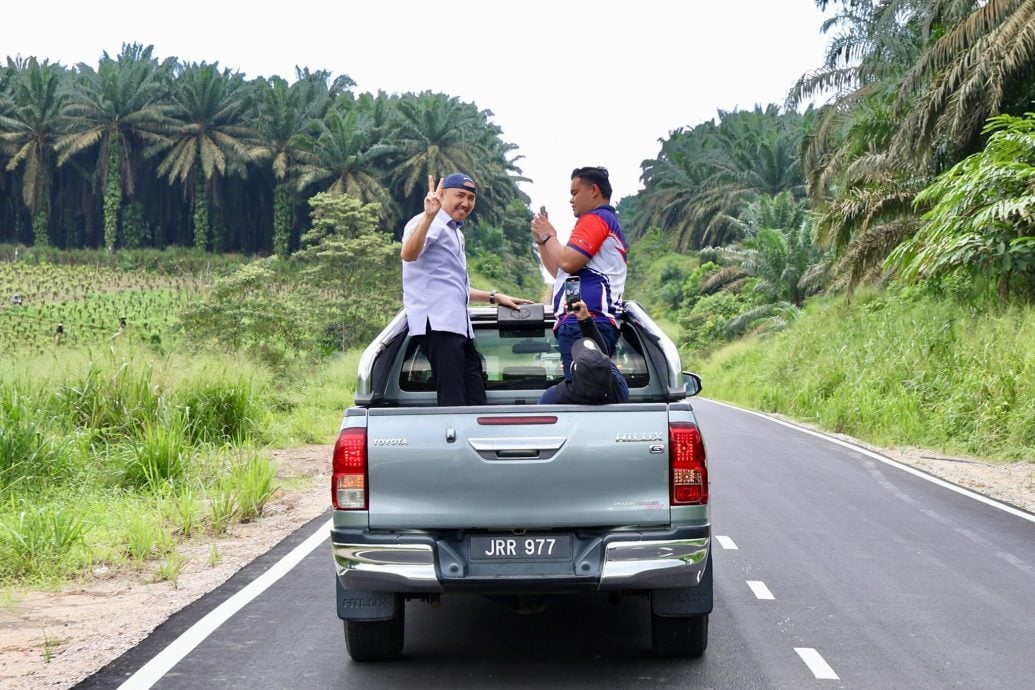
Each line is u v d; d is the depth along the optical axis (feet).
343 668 17.56
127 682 16.79
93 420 43.11
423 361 21.27
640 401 20.52
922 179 94.94
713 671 17.28
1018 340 61.16
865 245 98.22
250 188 362.33
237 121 340.18
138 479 37.35
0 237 361.51
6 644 19.26
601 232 19.53
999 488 41.70
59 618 21.27
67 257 314.35
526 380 22.17
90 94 336.49
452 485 15.92
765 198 206.28
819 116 108.99
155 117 319.68
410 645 18.99
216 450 45.42
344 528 16.11
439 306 19.97
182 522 31.65
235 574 25.07
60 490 34.63
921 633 19.61
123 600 22.91
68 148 318.04
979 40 75.46
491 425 15.94
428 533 16.14
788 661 17.83
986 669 17.37
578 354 17.78
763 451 53.16
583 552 16.08
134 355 49.83
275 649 18.67
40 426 39.75
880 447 57.00
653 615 17.51
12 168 320.70
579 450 15.88
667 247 428.97
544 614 21.27
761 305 183.93
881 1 98.22
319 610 21.42
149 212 354.54
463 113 391.24
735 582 23.86
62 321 179.32
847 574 24.68
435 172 323.78
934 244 74.38
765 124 369.91
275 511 35.04
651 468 15.93
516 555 16.12
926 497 37.47
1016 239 69.26
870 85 102.73
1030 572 24.95
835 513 33.76
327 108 360.07
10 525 27.84
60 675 17.19
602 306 19.65
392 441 16.01
